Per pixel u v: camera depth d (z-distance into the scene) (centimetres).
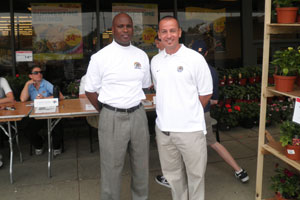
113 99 243
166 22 230
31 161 405
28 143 474
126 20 238
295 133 241
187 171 255
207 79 242
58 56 545
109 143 247
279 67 254
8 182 346
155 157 413
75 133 521
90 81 252
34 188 332
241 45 615
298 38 634
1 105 376
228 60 616
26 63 534
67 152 436
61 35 541
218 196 308
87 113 322
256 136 488
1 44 521
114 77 242
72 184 340
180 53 236
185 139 241
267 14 249
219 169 368
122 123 246
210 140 325
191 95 239
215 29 602
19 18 521
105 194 258
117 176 256
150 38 577
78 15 543
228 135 496
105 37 556
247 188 322
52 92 418
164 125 244
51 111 328
